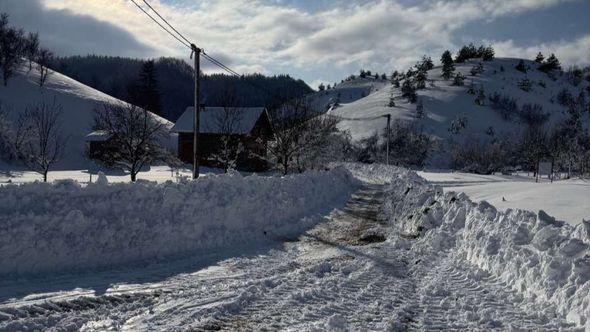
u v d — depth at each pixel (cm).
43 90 8156
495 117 14325
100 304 647
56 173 4791
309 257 1056
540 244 789
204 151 5509
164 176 4375
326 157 4741
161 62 17012
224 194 1238
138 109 3806
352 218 1683
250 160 5103
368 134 11638
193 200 1120
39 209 841
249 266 926
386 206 2044
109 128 3669
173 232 1006
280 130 4266
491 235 953
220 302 669
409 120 12962
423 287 810
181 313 623
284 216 1470
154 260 920
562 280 681
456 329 603
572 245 730
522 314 656
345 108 15800
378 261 1021
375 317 640
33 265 777
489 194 2395
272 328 583
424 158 8188
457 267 946
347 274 903
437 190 1670
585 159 5806
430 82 17500
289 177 1862
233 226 1212
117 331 555
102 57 19350
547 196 1911
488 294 755
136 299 678
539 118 14450
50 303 629
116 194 984
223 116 4969
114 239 899
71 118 7412
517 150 8306
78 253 834
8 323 545
